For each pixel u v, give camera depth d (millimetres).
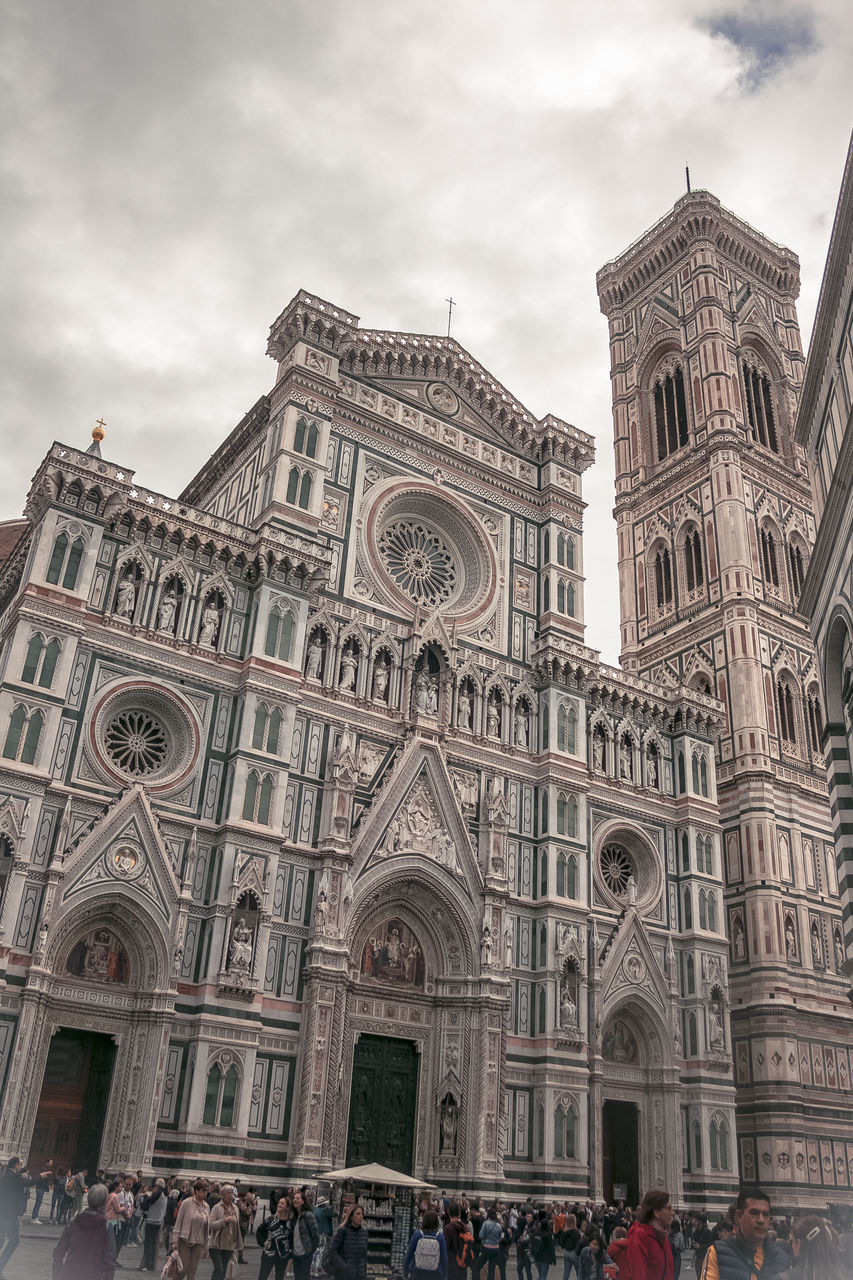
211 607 55656
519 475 73500
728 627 82875
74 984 45938
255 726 53438
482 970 56312
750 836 75188
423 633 62625
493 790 61500
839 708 41125
